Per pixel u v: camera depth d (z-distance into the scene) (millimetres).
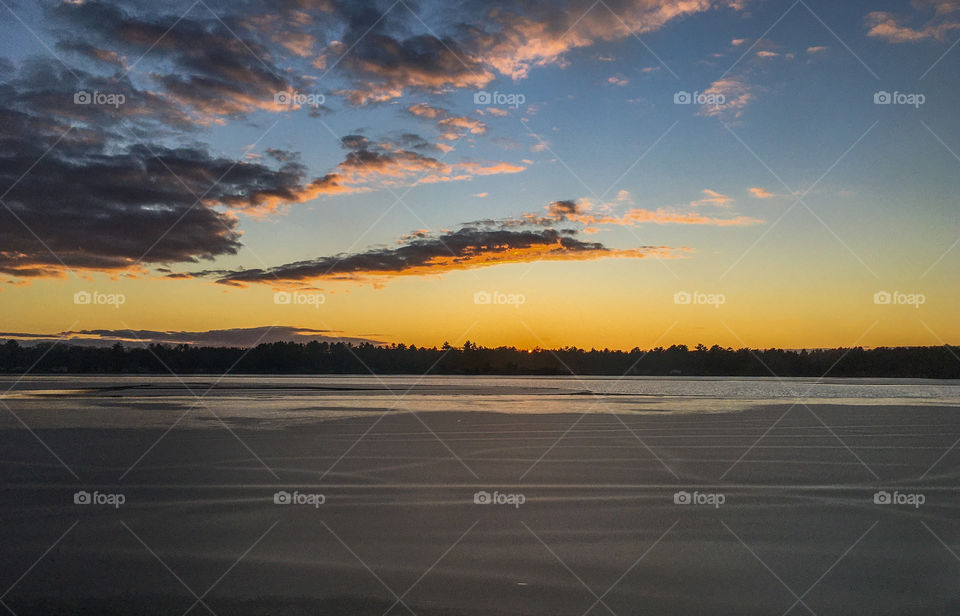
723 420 32562
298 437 24062
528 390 74312
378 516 12375
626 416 35031
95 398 49312
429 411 37844
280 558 9914
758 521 12133
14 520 12047
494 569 9453
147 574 9180
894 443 23156
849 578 9125
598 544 10680
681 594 8508
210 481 15625
